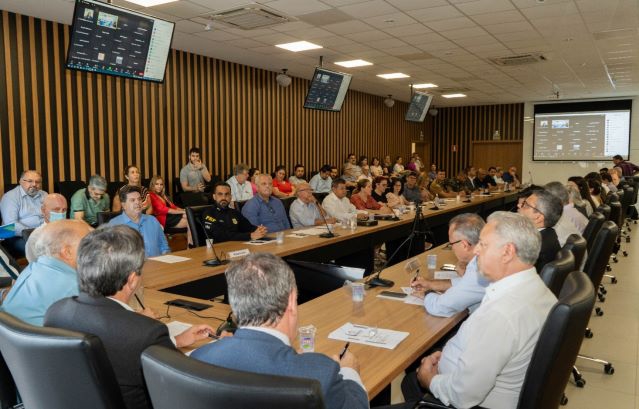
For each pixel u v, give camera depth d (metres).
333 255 4.68
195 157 7.89
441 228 7.46
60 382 1.24
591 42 7.43
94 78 6.91
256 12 5.82
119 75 5.38
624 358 3.59
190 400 0.98
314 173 11.26
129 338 1.42
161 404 1.07
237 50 7.95
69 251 2.00
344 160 12.46
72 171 6.69
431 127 16.69
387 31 6.75
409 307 2.47
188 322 2.25
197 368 0.99
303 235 4.83
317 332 2.11
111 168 7.16
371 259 5.48
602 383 3.22
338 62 8.91
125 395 1.41
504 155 15.87
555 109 14.82
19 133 6.12
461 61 8.80
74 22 4.85
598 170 14.45
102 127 7.03
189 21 6.21
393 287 2.86
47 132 6.40
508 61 8.81
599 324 4.29
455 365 1.87
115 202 6.00
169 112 7.96
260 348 1.18
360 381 1.50
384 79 10.84
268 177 5.40
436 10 5.81
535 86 11.95
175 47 7.75
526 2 5.54
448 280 2.81
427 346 2.02
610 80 11.05
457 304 2.27
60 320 1.49
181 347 1.94
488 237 1.77
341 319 2.29
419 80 10.99
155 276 3.13
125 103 7.32
